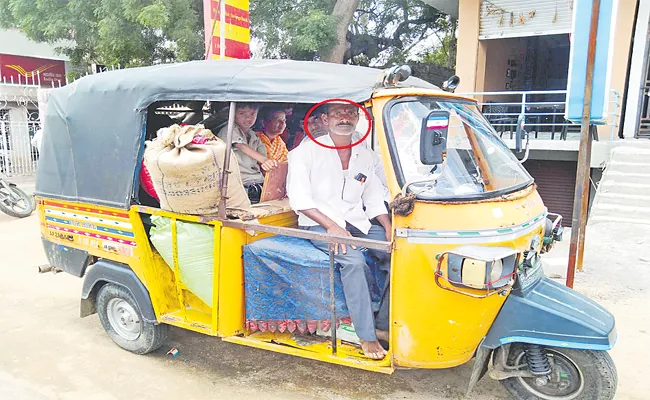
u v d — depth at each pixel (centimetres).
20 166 1480
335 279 305
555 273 584
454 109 333
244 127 381
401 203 273
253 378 372
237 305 337
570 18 1073
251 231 315
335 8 1244
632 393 349
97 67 1349
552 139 988
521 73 1373
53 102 416
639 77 1026
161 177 312
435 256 276
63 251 428
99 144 377
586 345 277
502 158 355
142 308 380
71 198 400
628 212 791
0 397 344
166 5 1141
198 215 330
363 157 341
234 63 349
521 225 292
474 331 290
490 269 260
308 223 332
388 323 317
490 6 1151
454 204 277
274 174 353
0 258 686
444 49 1770
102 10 1191
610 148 919
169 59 1401
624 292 535
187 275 350
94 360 400
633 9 999
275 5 1324
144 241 370
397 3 1630
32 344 428
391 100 288
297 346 323
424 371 379
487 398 345
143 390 356
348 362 302
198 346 425
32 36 1345
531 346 304
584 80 513
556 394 309
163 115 464
